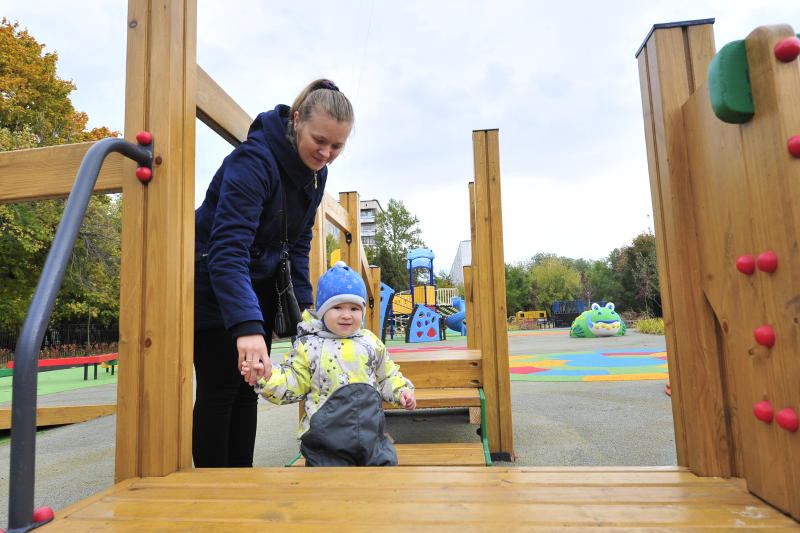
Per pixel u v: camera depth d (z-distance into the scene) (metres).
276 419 4.35
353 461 1.70
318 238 3.10
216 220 1.50
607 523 0.82
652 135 1.30
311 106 1.64
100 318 19.12
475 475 1.10
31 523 0.83
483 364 2.97
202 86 1.70
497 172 3.20
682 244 1.19
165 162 1.30
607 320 16.23
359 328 1.94
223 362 1.70
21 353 0.83
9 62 15.34
